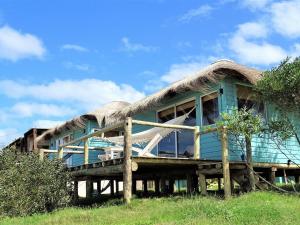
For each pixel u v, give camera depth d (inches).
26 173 448.8
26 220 367.9
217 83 515.2
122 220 316.5
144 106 578.6
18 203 429.7
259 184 447.8
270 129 440.8
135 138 564.7
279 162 538.3
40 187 450.6
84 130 860.6
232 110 452.1
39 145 1114.1
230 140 498.0
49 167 472.4
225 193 397.4
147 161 410.3
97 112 778.8
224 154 406.0
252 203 339.3
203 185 437.7
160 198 429.7
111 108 789.9
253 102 536.1
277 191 427.8
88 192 556.4
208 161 445.1
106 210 375.6
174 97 595.8
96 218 337.7
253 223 272.8
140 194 587.2
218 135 456.1
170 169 517.7
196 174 488.7
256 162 482.0
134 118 681.6
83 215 354.6
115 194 641.6
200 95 548.7
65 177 491.2
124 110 642.8
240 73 490.3
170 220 304.8
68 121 882.8
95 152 817.5
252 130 415.8
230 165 427.8
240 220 285.0
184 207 340.5
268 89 425.1
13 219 381.1
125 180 398.6
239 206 323.9
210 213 313.4
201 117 542.6
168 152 594.9
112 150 639.8
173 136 590.6
